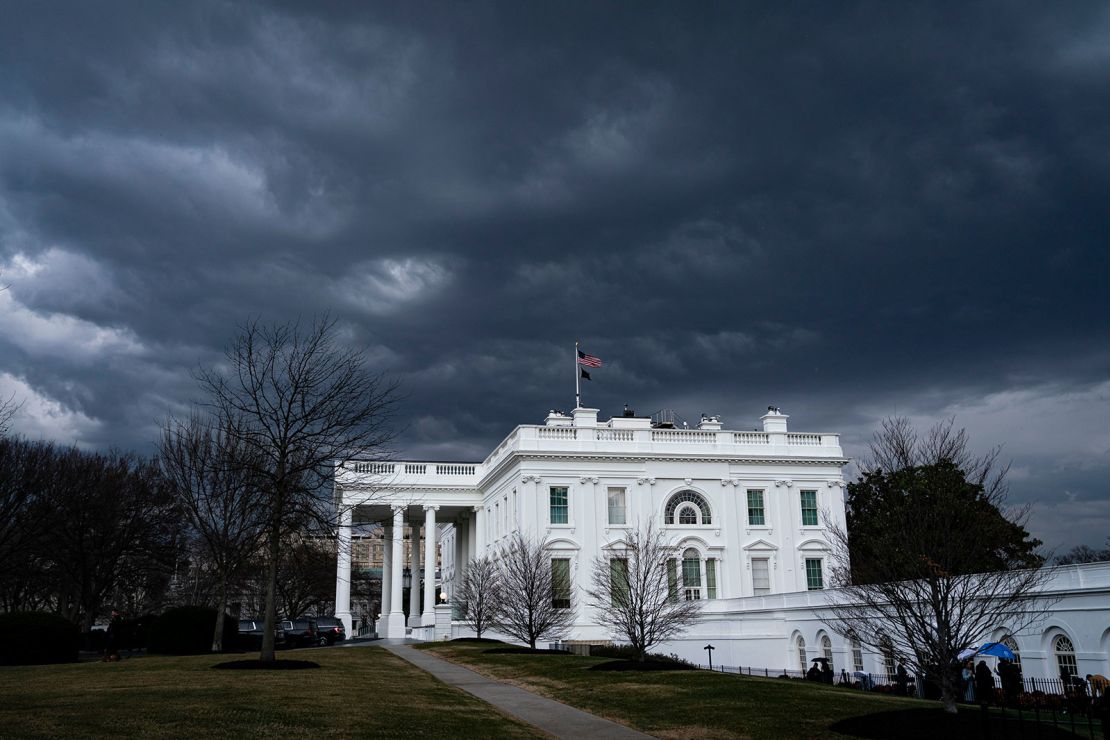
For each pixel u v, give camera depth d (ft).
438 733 65.21
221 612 158.71
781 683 101.45
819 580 229.04
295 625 207.51
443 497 258.57
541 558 184.96
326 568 296.92
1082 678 104.73
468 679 112.27
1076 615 111.55
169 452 182.70
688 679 103.40
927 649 86.69
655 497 225.35
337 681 94.68
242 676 95.14
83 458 215.72
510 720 76.23
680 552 220.84
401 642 213.46
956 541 92.94
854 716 74.43
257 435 156.35
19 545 192.24
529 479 219.41
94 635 197.26
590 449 224.94
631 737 69.56
